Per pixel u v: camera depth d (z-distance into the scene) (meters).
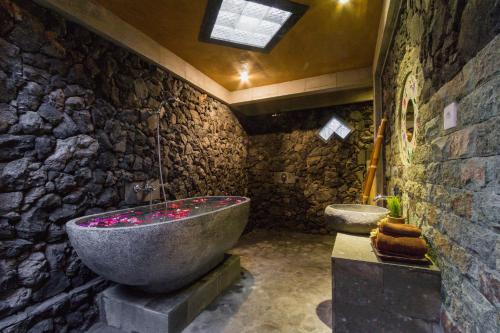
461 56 0.84
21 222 1.55
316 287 2.33
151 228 1.45
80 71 1.91
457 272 0.92
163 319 1.57
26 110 1.59
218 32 2.30
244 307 1.98
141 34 2.34
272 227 4.57
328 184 4.18
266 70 3.18
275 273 2.65
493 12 0.65
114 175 2.16
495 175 0.67
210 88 3.46
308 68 3.12
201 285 1.95
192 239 1.66
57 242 1.73
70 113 1.84
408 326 1.14
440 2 1.01
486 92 0.70
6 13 1.52
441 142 1.03
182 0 1.89
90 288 1.84
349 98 3.78
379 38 2.19
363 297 1.22
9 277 1.48
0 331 1.39
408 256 1.18
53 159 1.72
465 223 0.84
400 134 1.82
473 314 0.79
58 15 1.78
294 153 4.46
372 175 2.43
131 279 1.54
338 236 1.68
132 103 2.35
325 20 2.12
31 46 1.63
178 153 2.94
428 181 1.21
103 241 1.39
